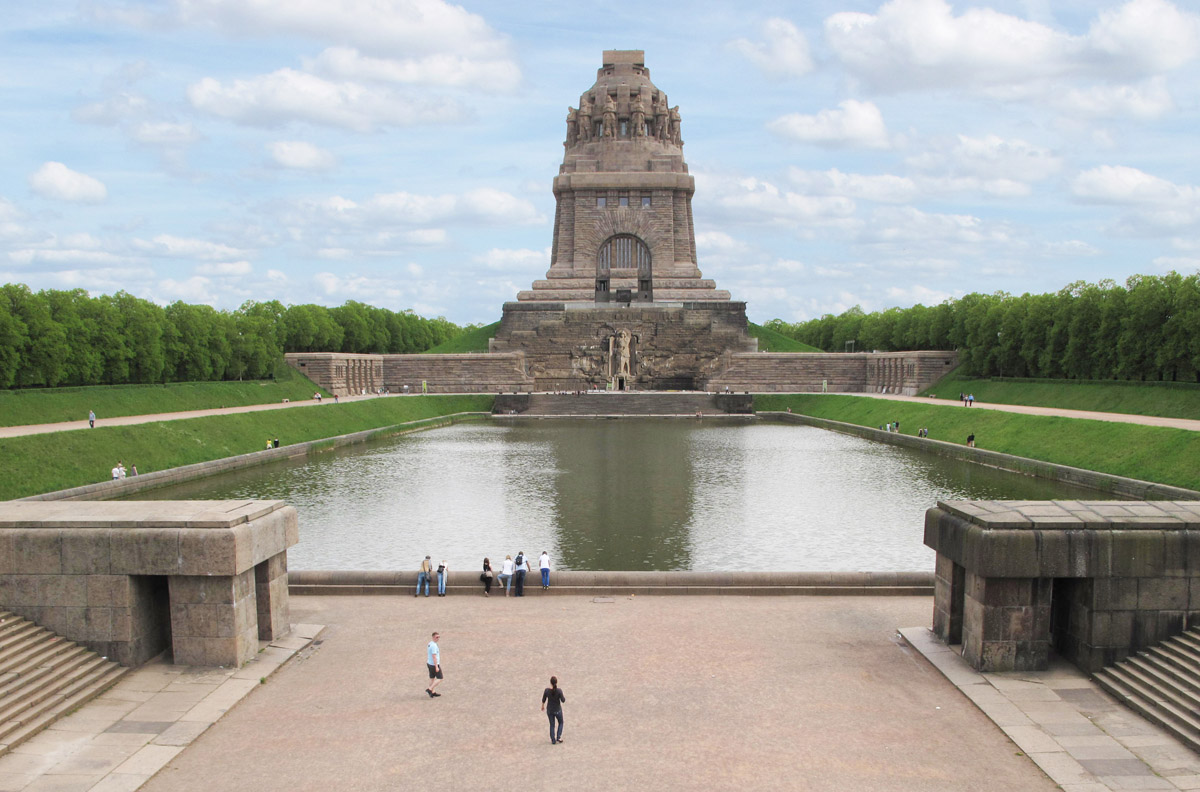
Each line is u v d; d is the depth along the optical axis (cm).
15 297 8819
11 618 2822
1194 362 8800
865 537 4956
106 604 2827
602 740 2352
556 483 6812
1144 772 2169
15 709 2394
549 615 3419
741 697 2631
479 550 4672
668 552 4622
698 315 16962
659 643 3094
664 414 13638
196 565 2808
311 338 16112
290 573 3741
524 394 13912
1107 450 6862
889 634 3203
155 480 6650
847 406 12606
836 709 2550
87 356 9656
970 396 10862
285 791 2100
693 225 19175
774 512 5644
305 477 7175
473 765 2219
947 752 2288
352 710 2552
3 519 2855
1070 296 11450
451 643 3102
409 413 12338
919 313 17025
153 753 2283
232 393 11425
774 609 3494
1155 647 2736
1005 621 2791
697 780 2142
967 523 2881
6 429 7312
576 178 18388
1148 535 2741
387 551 4653
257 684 2739
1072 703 2572
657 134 19350
